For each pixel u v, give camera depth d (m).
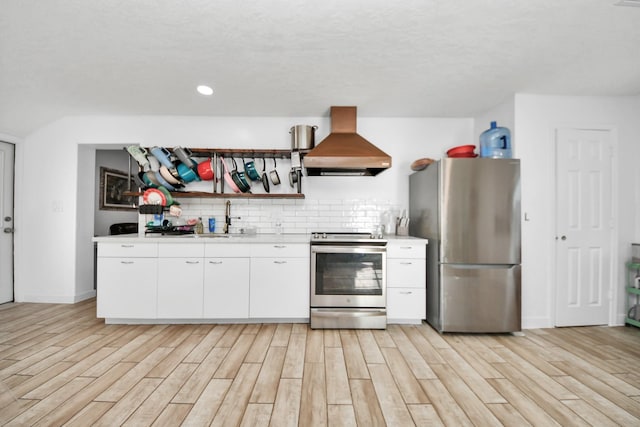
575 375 2.15
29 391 1.89
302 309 3.06
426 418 1.67
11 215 3.80
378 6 1.86
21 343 2.60
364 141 3.27
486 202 2.90
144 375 2.09
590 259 3.17
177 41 2.23
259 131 3.74
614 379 2.10
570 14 1.93
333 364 2.28
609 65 2.58
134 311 3.01
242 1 1.82
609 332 2.99
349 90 3.04
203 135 3.72
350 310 3.00
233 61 2.51
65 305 3.67
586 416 1.70
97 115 3.71
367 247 3.01
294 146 3.43
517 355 2.47
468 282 2.90
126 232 4.83
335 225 3.74
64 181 3.78
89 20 2.00
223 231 3.69
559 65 2.58
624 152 3.22
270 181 3.73
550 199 3.14
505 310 2.90
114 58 2.47
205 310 3.02
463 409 1.75
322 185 3.75
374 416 1.69
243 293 3.04
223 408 1.74
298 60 2.49
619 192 3.21
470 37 2.18
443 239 2.91
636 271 3.18
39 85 2.94
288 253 3.06
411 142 3.78
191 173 3.55
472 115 3.71
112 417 1.65
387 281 3.07
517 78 2.81
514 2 1.83
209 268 3.03
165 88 3.00
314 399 1.84
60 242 3.78
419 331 2.97
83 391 1.89
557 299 3.13
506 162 2.90
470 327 2.89
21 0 1.81
